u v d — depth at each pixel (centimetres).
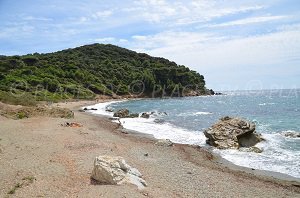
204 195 1439
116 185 1429
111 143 2483
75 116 4756
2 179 1501
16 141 2375
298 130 3288
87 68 13062
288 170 1903
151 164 1939
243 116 4775
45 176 1552
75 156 1942
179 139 2977
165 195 1368
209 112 5625
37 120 3644
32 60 11844
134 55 16738
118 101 10000
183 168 1888
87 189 1380
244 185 1617
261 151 2394
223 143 2575
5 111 3997
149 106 7506
